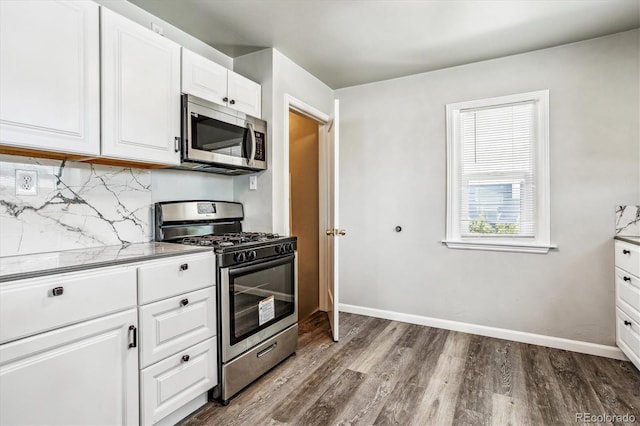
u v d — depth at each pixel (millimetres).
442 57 2744
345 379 2102
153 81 1809
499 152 2791
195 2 1993
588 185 2457
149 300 1504
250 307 2029
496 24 2242
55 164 1685
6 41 1251
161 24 2188
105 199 1900
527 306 2676
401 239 3176
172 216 2174
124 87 1663
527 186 2691
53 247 1673
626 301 2172
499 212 2799
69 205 1741
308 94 3057
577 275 2502
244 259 1962
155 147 1820
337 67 2941
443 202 2988
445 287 2988
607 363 2307
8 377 1079
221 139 2172
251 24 2246
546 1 1977
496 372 2189
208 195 2561
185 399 1660
